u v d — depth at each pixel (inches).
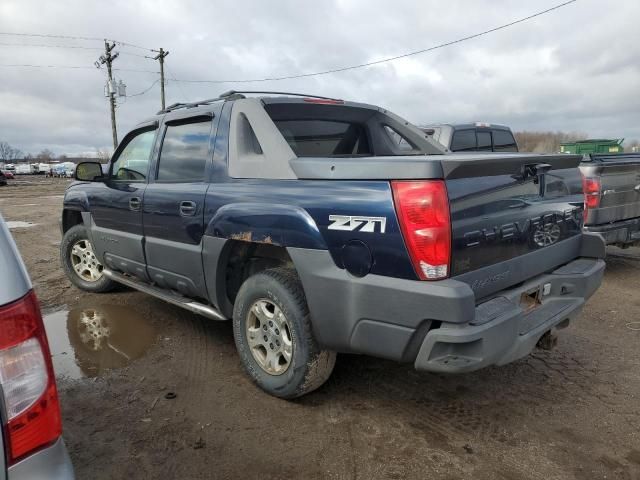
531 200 115.3
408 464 99.9
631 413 119.0
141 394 130.0
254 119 131.5
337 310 105.0
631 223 242.7
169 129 161.0
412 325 94.3
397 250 94.6
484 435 110.0
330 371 120.0
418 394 128.5
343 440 108.3
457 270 95.2
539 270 120.1
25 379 52.1
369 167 99.7
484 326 92.4
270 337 125.0
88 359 152.6
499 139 360.2
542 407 122.0
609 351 156.0
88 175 187.9
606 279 243.3
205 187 138.2
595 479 95.1
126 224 173.8
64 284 240.4
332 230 104.3
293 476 96.8
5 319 50.6
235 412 120.4
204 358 153.0
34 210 668.1
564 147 909.8
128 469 99.2
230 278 143.6
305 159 115.1
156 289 172.7
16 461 51.3
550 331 119.5
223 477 96.7
